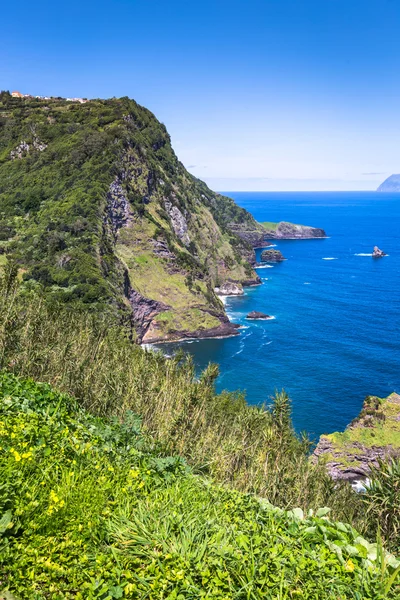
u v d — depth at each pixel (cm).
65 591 614
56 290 9581
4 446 882
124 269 11550
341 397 8050
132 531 756
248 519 888
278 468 2995
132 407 3575
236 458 3089
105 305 9394
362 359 9856
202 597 638
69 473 847
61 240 10838
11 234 11719
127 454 1109
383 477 1420
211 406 4659
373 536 1378
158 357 6084
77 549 689
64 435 1047
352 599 691
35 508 723
